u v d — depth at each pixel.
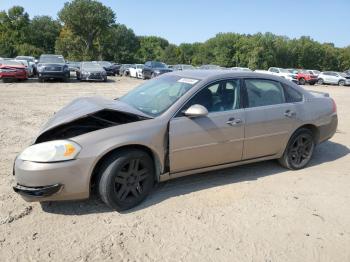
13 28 92.31
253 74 5.02
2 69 21.62
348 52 102.00
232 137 4.64
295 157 5.47
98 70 25.48
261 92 5.03
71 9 79.56
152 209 4.09
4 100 12.97
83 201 4.23
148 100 4.68
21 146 6.45
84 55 82.25
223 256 3.27
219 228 3.73
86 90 18.61
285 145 5.25
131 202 4.05
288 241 3.55
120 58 99.88
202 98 4.48
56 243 3.39
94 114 4.21
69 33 82.81
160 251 3.31
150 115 4.27
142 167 4.12
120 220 3.84
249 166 5.58
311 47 96.06
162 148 4.16
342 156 6.42
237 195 4.52
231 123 4.59
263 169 5.48
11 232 3.55
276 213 4.10
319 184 5.00
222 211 4.10
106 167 3.85
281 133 5.14
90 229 3.64
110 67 38.22
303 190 4.77
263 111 4.91
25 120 8.98
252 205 4.27
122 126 3.99
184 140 4.27
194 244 3.44
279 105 5.12
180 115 4.29
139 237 3.53
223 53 93.12
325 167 5.74
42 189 3.58
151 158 4.19
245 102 4.81
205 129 4.40
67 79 24.06
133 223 3.78
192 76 4.83
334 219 4.02
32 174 3.57
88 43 83.50
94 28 82.50
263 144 4.99
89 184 3.78
